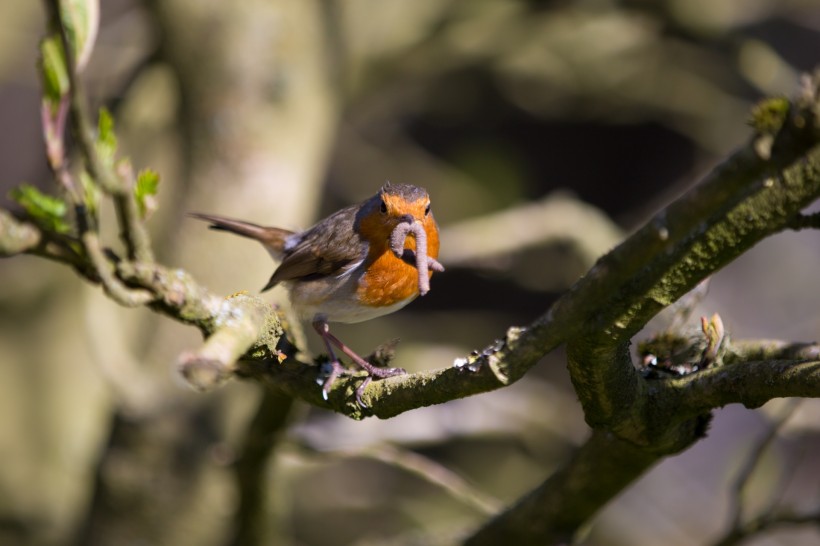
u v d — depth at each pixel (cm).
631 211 1975
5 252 471
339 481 1731
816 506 716
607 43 1597
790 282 1884
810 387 458
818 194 389
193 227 991
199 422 939
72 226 488
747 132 1661
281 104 1021
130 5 1897
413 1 1320
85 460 1304
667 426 516
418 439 1009
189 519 933
